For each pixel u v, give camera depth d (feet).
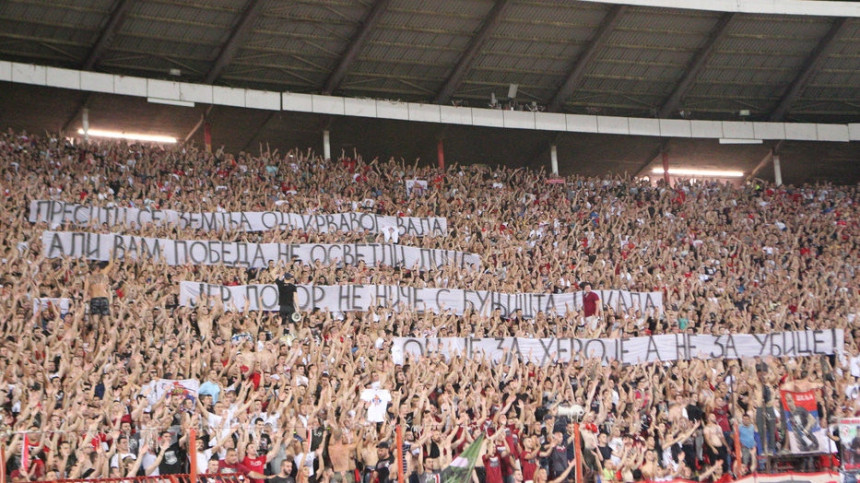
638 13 128.98
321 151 146.72
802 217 140.67
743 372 88.07
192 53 126.52
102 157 116.67
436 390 80.33
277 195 119.55
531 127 139.64
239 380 74.08
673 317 105.91
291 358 80.53
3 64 115.14
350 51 127.95
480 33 128.67
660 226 131.95
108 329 78.74
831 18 133.08
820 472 74.69
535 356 96.12
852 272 125.59
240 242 103.91
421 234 118.83
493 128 142.10
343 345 83.66
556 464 71.31
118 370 72.28
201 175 119.24
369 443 67.72
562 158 155.22
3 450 54.13
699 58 137.49
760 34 135.64
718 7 127.54
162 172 117.60
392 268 106.93
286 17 122.01
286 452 64.39
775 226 136.67
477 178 136.87
